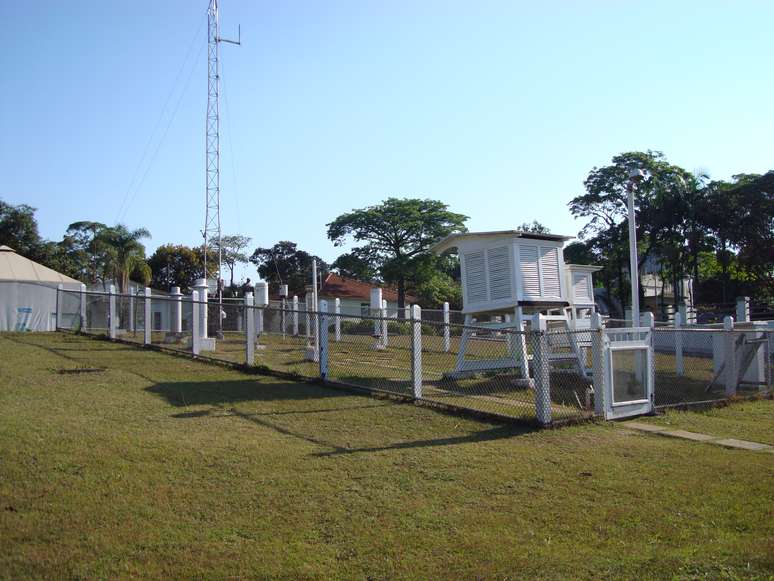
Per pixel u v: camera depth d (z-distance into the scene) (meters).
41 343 16.20
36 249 50.75
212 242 67.75
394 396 10.78
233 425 8.44
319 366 12.39
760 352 13.69
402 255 56.56
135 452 6.88
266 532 5.15
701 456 8.01
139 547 4.76
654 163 43.72
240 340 18.17
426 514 5.69
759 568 4.55
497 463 7.33
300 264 74.56
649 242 45.62
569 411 10.26
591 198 45.78
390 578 4.46
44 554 4.54
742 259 42.00
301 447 7.57
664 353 18.70
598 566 4.63
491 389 12.06
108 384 10.78
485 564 4.69
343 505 5.81
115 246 43.12
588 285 20.47
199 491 5.93
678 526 5.54
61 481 5.88
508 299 13.60
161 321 18.27
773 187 39.53
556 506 6.01
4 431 7.23
